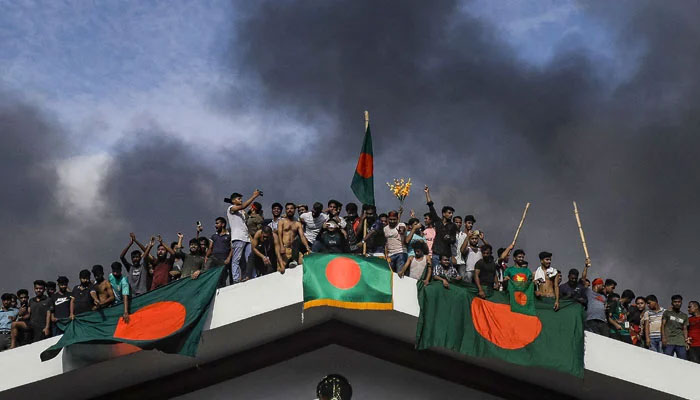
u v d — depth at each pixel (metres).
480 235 22.28
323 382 19.81
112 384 19.81
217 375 20.09
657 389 19.05
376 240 20.77
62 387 19.20
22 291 20.97
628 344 19.23
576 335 19.00
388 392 20.11
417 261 20.48
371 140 22.67
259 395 19.97
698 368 19.17
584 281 21.27
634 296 22.12
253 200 20.83
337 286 18.50
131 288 20.75
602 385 19.81
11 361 18.30
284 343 20.16
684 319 20.89
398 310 18.77
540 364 18.66
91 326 18.23
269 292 18.61
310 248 20.70
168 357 19.28
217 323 18.38
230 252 20.55
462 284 19.25
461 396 20.31
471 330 18.83
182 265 20.88
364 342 20.23
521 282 19.41
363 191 22.42
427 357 20.31
